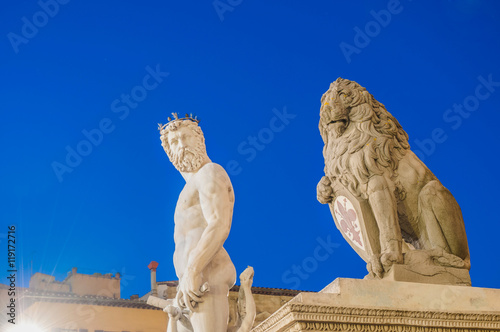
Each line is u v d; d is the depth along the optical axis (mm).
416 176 6582
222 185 5398
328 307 5410
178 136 5652
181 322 5289
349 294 5664
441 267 6227
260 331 5727
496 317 5832
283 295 19797
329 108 6695
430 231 6512
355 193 6527
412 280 6117
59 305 19547
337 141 6703
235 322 5680
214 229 5242
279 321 5492
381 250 6305
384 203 6344
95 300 20062
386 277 6191
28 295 19172
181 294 5324
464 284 6215
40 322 19016
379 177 6426
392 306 5727
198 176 5508
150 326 20641
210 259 5227
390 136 6602
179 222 5539
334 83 6844
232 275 5363
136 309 20578
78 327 19594
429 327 5664
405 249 6816
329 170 6750
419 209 6594
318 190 6902
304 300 5508
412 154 6730
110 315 20219
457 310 5820
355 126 6648
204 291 5145
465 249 6527
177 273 5445
